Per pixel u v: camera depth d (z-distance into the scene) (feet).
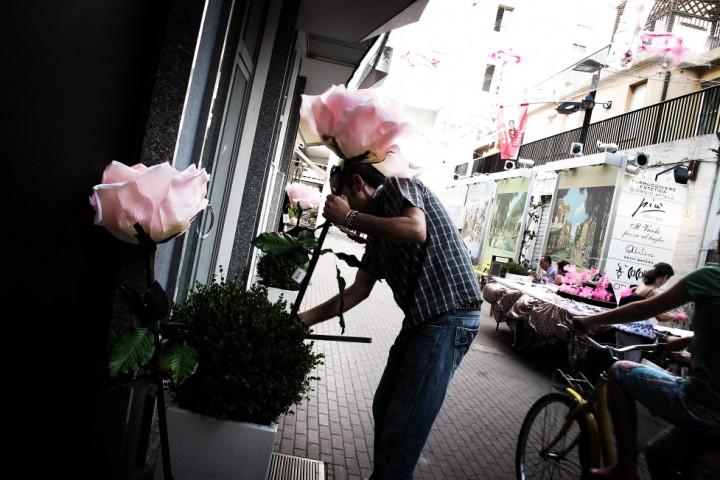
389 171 5.67
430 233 8.07
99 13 5.65
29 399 5.88
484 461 14.70
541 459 11.80
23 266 5.29
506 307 34.68
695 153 42.60
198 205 5.50
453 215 88.79
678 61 47.29
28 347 5.63
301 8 21.95
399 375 8.13
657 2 54.44
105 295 7.22
